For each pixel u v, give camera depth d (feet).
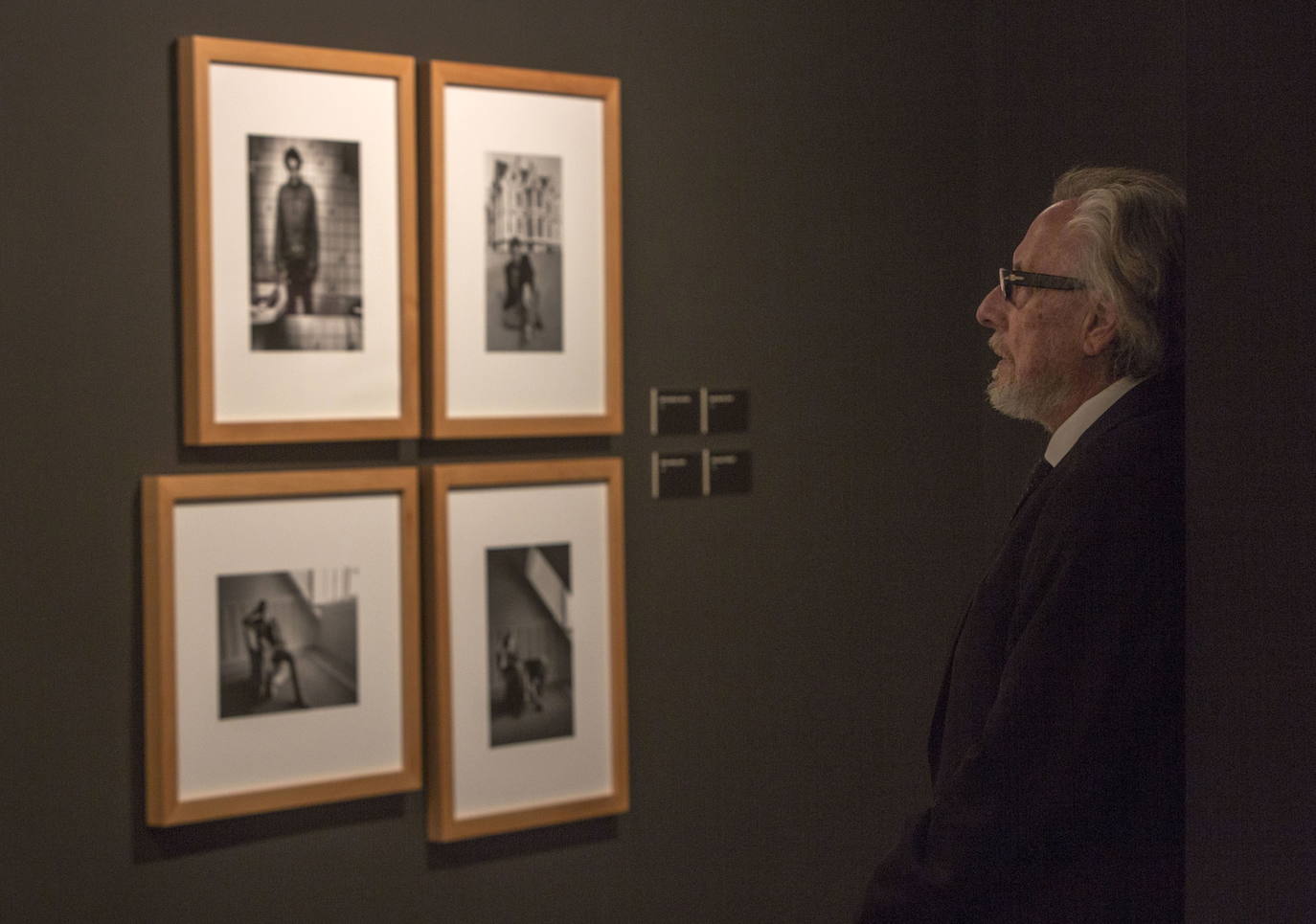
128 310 7.36
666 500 9.02
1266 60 3.03
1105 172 5.05
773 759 9.47
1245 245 3.11
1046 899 4.41
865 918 4.66
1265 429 3.06
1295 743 3.00
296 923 7.92
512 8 8.37
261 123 7.55
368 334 7.91
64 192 7.16
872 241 9.70
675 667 9.09
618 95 8.58
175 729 7.43
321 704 7.88
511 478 8.35
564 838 8.75
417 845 8.29
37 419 7.14
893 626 9.87
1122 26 8.61
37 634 7.18
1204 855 3.29
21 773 7.15
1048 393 4.99
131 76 7.31
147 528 7.35
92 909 7.35
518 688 8.45
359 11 7.89
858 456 9.69
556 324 8.48
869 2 9.62
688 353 9.04
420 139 8.13
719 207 9.12
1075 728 4.22
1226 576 3.19
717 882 9.29
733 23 9.13
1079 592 4.28
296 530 7.78
